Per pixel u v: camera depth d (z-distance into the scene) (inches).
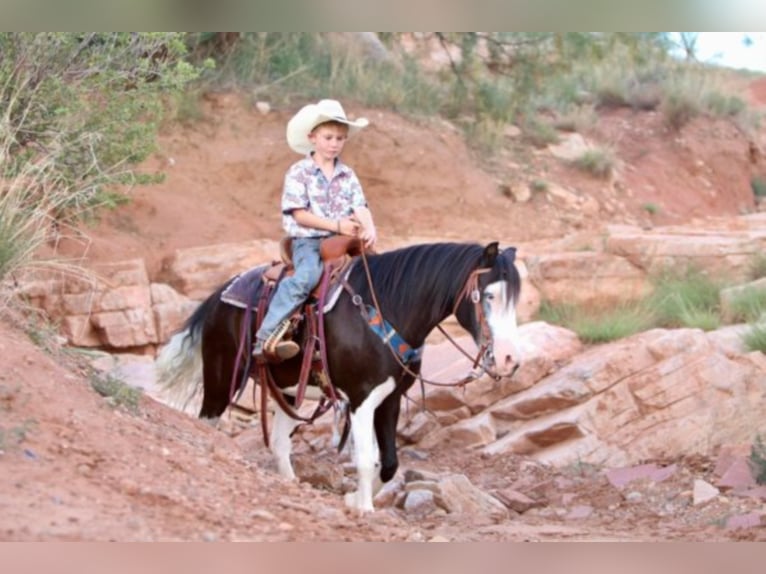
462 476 314.5
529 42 738.8
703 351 407.5
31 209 319.6
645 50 735.7
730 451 363.3
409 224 652.1
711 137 868.6
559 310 512.4
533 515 320.8
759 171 890.7
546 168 750.5
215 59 677.3
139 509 199.6
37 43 353.1
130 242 528.4
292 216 276.4
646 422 388.8
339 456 375.2
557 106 842.8
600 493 340.2
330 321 270.2
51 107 354.9
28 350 257.4
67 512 188.7
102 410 245.8
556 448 383.9
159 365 325.4
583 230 690.8
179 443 249.6
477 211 676.7
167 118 605.6
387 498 311.1
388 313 269.0
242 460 260.8
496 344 254.4
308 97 684.7
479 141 738.8
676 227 633.0
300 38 714.8
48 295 446.3
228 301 301.1
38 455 208.7
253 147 630.5
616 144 818.8
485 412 408.2
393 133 677.3
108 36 381.7
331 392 275.7
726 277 526.9
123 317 461.7
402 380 274.7
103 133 368.5
